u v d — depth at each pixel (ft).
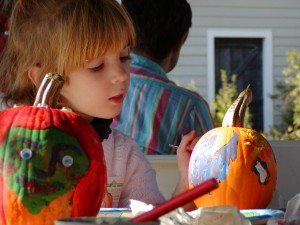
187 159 7.04
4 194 4.52
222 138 6.06
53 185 4.53
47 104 4.96
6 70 6.57
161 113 10.14
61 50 6.02
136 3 10.43
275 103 35.12
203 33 34.83
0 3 7.43
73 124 4.81
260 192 5.96
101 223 3.68
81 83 6.04
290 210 5.10
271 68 35.45
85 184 4.64
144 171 7.34
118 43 6.06
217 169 5.93
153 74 10.41
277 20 35.47
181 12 10.57
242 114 6.37
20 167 4.52
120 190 7.14
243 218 4.71
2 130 4.70
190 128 10.21
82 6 6.08
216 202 5.93
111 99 6.11
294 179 7.98
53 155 4.58
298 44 35.60
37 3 6.29
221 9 34.91
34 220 4.51
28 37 6.28
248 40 35.63
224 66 35.63
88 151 4.74
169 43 10.60
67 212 4.58
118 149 7.22
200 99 10.39
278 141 8.06
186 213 4.93
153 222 3.59
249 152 5.97
